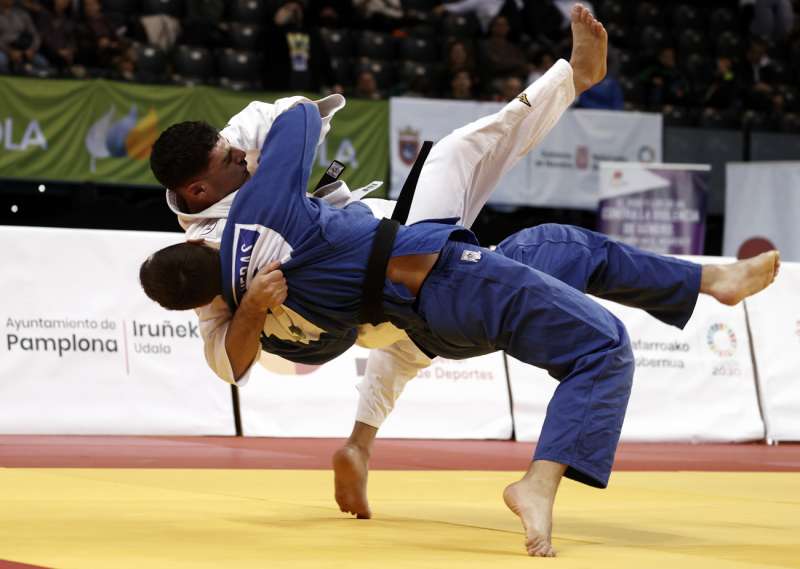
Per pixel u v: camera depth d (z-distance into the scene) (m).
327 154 29.98
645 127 32.97
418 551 7.25
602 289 8.80
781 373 21.72
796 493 12.31
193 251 7.74
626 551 7.58
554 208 33.12
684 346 21.23
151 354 18.00
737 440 21.14
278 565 6.49
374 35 36.22
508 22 37.03
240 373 8.11
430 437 19.34
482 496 11.11
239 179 8.34
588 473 7.48
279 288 7.65
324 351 8.37
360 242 7.80
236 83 33.34
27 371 17.19
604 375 7.54
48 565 6.23
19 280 17.34
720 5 41.50
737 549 7.89
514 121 9.30
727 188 31.45
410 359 9.25
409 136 30.80
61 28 31.17
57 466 12.61
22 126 27.55
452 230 7.83
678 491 12.21
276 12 35.22
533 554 7.12
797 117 37.38
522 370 20.19
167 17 33.44
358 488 9.01
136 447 15.55
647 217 28.03
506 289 7.63
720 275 8.66
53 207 32.16
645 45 39.12
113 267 17.94
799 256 30.33
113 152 28.42
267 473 12.62
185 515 8.78
